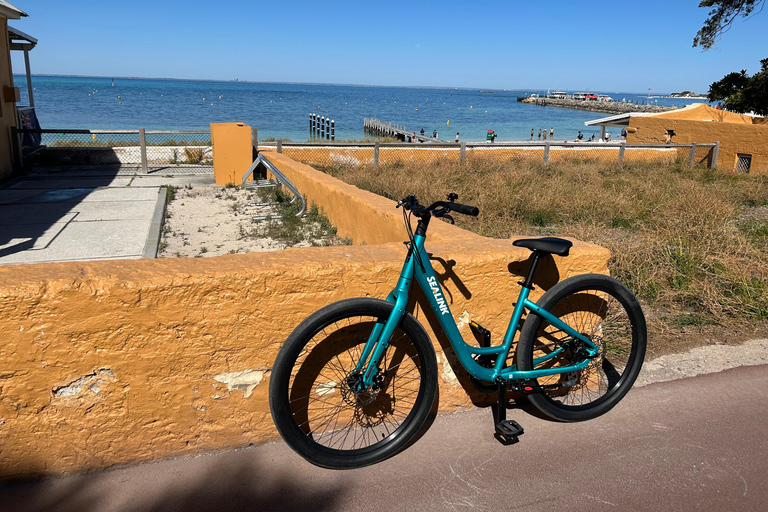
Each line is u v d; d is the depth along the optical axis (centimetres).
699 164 1491
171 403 234
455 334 247
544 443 267
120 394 225
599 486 236
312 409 257
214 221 817
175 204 941
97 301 210
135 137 2412
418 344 243
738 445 267
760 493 233
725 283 480
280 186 1069
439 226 392
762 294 450
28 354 207
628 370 295
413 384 276
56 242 669
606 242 596
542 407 273
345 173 1185
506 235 678
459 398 292
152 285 215
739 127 1392
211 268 230
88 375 218
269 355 241
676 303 461
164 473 235
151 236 698
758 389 321
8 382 208
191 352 229
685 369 346
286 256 252
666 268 514
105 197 965
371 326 254
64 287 205
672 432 278
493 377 257
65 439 224
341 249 270
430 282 238
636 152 1555
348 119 7138
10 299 199
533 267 258
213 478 233
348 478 238
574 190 948
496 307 283
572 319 296
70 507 213
